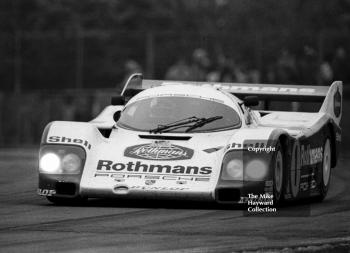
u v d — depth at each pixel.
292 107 62.41
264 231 25.70
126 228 26.06
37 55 86.25
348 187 41.19
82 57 85.50
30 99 82.00
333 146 38.31
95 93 82.44
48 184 30.67
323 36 79.44
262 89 41.94
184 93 34.03
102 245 23.22
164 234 25.03
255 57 80.44
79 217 28.27
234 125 33.00
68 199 31.64
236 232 25.47
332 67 78.88
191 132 32.34
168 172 30.28
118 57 84.56
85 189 30.19
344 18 85.56
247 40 80.94
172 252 22.22
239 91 41.84
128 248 22.78
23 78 86.38
